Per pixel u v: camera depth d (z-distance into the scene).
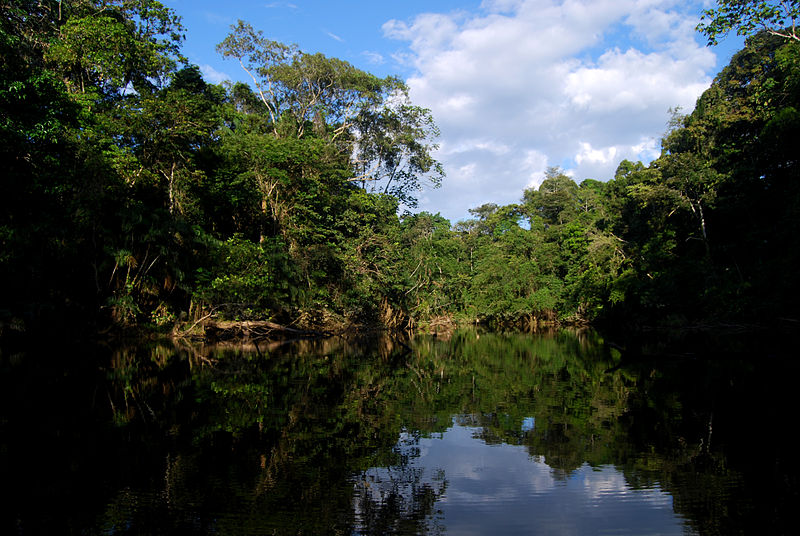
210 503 4.18
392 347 20.52
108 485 4.56
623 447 5.96
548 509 4.16
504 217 55.62
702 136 25.59
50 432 6.39
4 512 3.96
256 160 21.98
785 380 10.63
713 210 24.33
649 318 26.97
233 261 19.17
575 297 34.69
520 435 6.55
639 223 30.17
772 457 5.51
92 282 17.41
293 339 22.83
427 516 4.01
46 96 13.38
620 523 3.88
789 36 15.99
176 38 23.72
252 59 30.45
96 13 21.19
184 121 18.80
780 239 18.11
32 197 13.90
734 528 3.77
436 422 7.28
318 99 33.12
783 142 18.92
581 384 10.71
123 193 17.31
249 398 8.84
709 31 16.00
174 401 8.47
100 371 11.81
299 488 4.58
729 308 19.91
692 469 5.16
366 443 6.14
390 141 34.19
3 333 14.53
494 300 36.84
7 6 17.66
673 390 9.72
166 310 19.64
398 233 30.59
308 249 23.28
